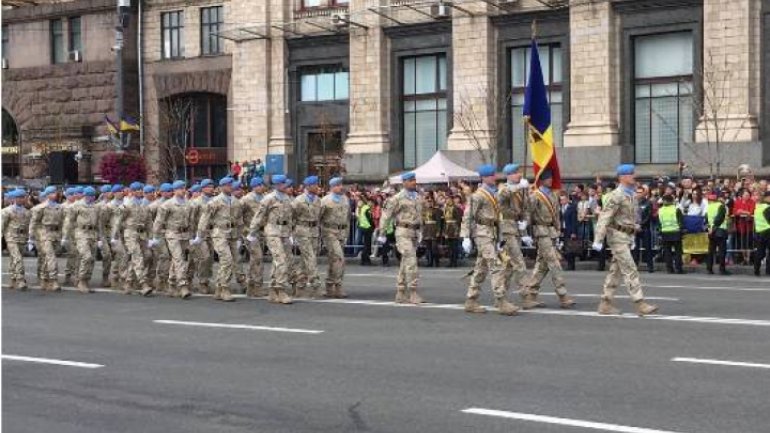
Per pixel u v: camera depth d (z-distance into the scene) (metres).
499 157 35.19
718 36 30.50
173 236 18.17
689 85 31.72
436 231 25.52
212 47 43.19
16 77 47.59
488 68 35.28
